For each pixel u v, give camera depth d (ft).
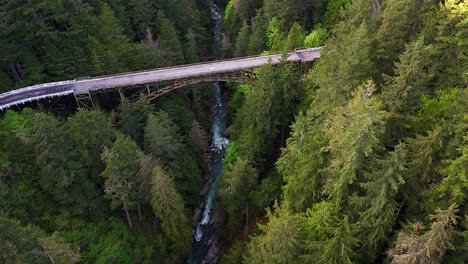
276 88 153.48
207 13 323.16
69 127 138.92
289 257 91.91
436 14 114.01
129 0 233.76
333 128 98.63
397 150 81.10
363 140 85.97
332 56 135.03
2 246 90.68
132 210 153.99
